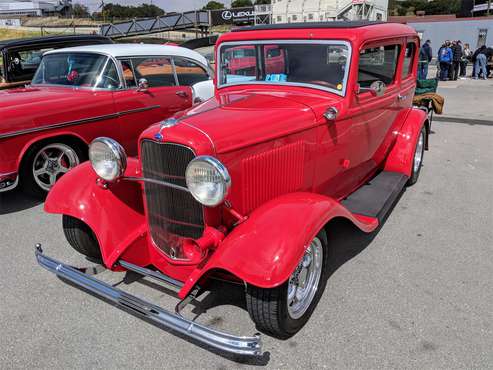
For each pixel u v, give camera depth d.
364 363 2.74
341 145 3.85
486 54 18.88
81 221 3.53
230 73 4.15
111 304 3.37
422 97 7.76
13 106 5.10
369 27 3.90
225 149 2.77
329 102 3.62
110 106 5.90
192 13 37.81
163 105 6.55
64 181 3.44
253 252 2.55
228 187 2.53
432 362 2.74
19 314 3.24
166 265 3.20
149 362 2.78
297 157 3.36
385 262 3.92
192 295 2.90
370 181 4.88
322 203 2.92
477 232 4.53
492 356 2.78
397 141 5.23
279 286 2.63
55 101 5.41
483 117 10.13
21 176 5.26
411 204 5.28
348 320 3.13
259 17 37.16
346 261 3.94
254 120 3.06
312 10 33.00
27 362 2.78
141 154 3.01
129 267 3.14
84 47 6.38
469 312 3.22
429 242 4.31
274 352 2.83
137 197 3.43
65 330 3.07
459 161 7.04
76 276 3.00
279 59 3.84
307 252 2.97
